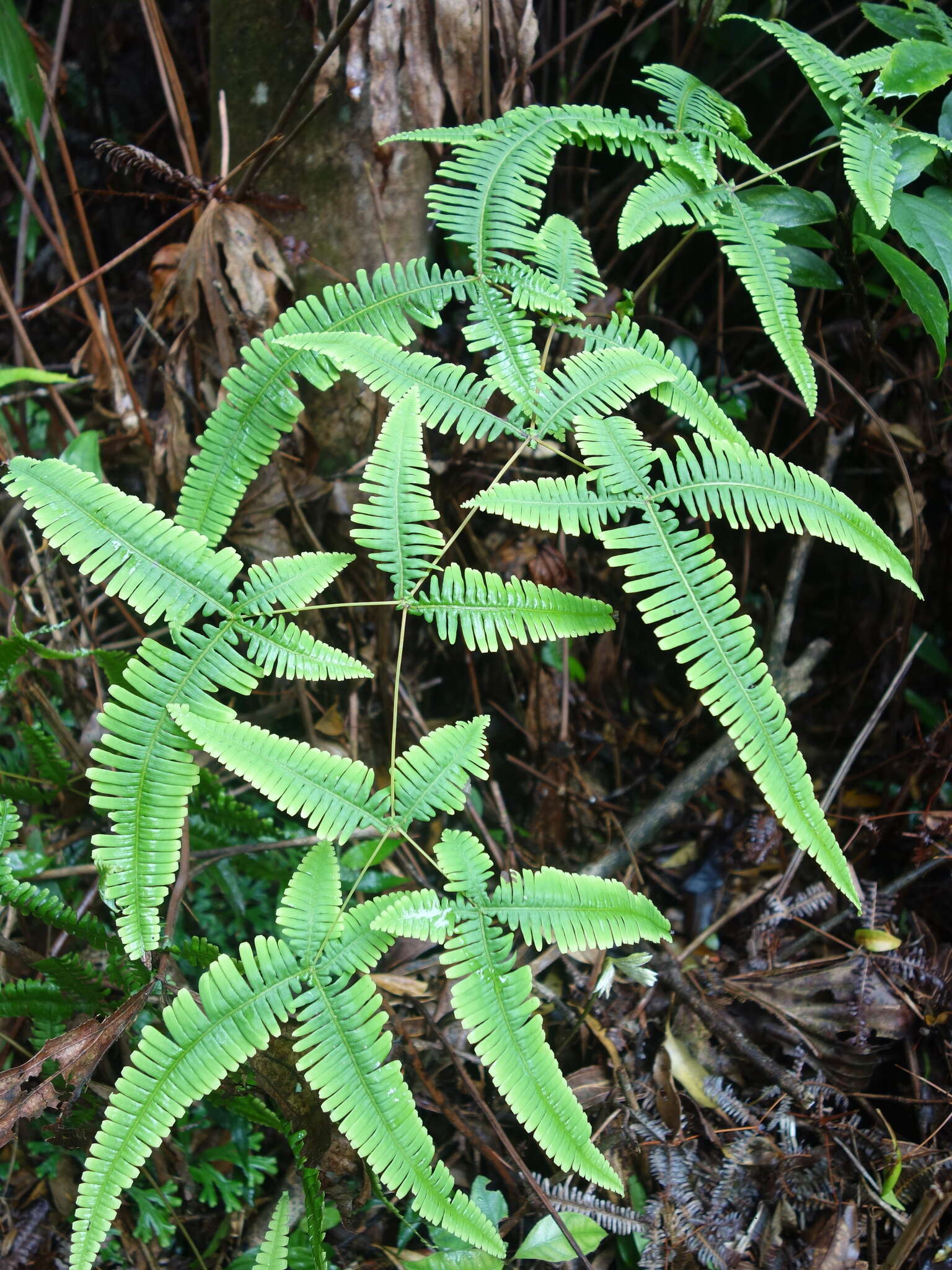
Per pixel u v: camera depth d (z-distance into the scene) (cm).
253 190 74
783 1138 67
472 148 62
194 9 99
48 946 68
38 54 80
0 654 63
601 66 90
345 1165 58
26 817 74
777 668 83
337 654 54
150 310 87
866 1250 63
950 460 82
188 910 69
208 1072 48
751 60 89
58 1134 58
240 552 77
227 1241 65
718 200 64
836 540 55
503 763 85
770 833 75
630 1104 67
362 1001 49
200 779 66
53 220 96
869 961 72
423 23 69
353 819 51
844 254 73
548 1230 61
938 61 64
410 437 55
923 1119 68
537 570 77
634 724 88
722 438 59
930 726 82
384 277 60
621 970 67
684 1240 62
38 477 52
